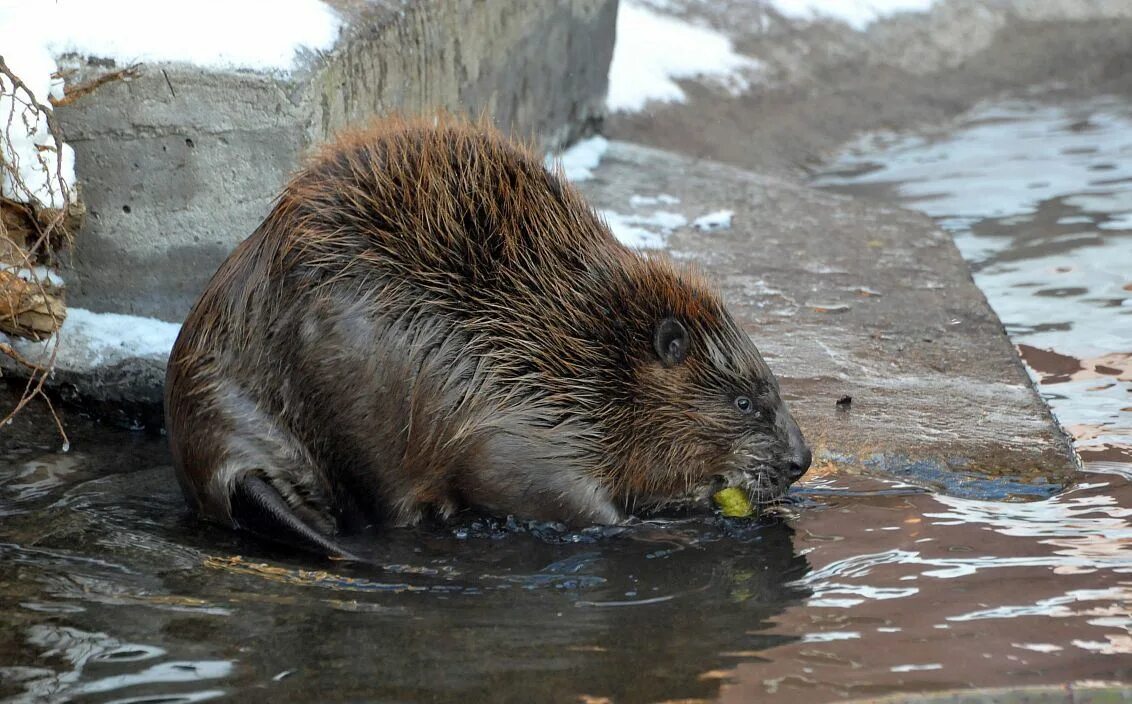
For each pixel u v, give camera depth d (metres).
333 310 11.16
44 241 12.71
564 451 11.55
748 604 9.75
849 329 15.70
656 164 22.67
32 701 8.24
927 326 15.89
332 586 10.14
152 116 13.03
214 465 11.22
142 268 13.62
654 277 12.20
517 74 20.20
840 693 8.27
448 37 17.28
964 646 8.90
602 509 11.71
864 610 9.55
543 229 11.93
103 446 13.09
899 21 32.25
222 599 9.81
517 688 8.36
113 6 13.09
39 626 9.28
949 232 21.27
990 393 14.02
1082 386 14.94
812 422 13.18
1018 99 31.77
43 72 12.33
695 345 12.09
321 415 11.30
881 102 29.83
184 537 11.07
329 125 13.62
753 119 27.23
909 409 13.57
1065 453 12.70
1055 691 8.29
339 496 11.60
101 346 13.45
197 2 13.38
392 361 11.20
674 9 29.38
